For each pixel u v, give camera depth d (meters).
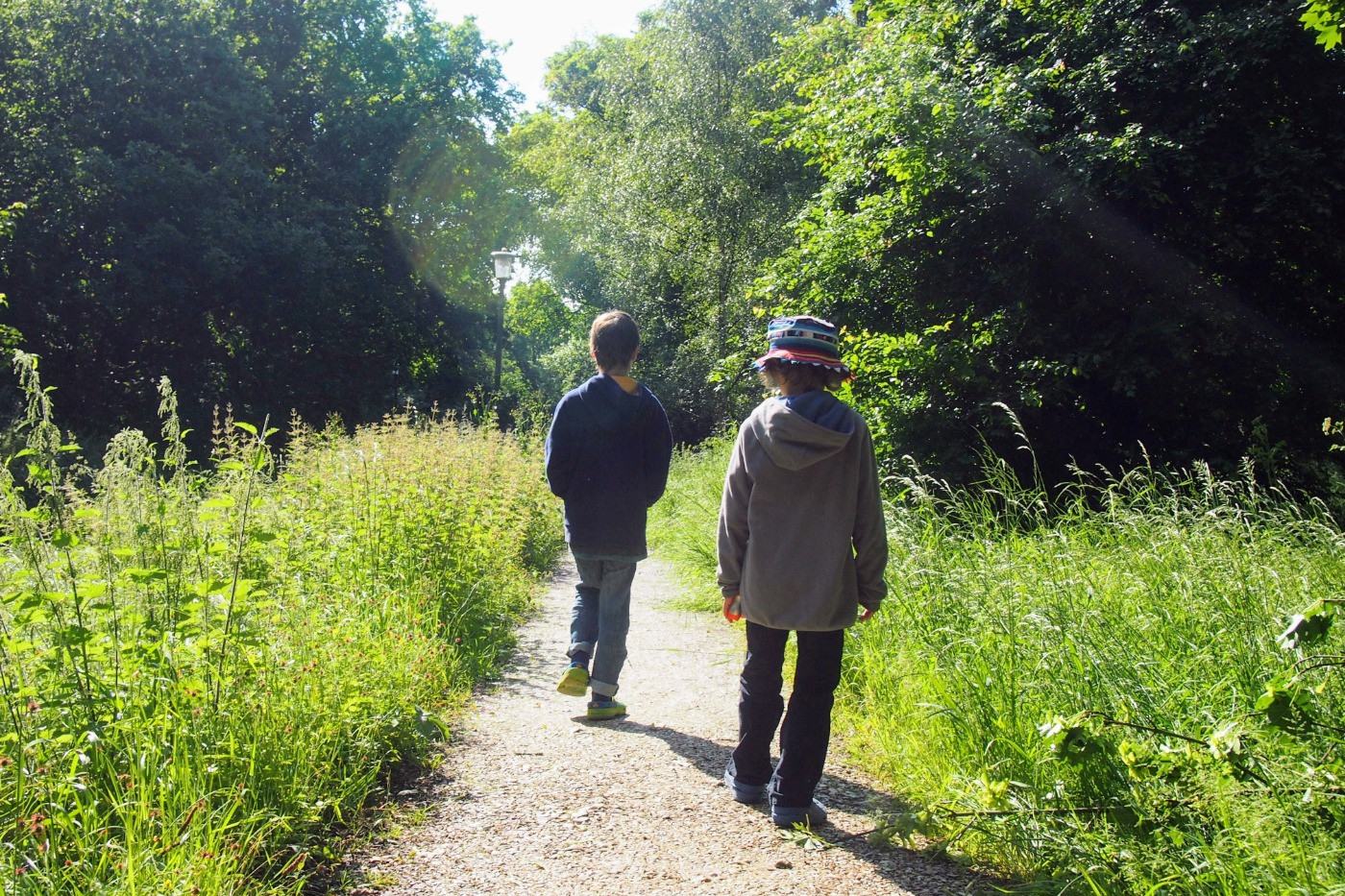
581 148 36.94
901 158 10.47
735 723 4.72
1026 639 3.81
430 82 35.78
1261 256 10.38
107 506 3.70
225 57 26.12
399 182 32.78
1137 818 2.80
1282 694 2.67
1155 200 9.73
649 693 5.30
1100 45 10.60
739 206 27.98
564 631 7.13
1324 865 2.39
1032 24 11.22
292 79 30.75
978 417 10.28
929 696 4.07
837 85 11.87
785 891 2.90
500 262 21.11
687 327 31.23
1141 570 4.57
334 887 2.86
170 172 24.47
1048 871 2.87
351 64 33.31
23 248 23.73
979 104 10.21
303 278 27.20
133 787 2.78
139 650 3.28
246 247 25.53
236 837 2.83
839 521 3.38
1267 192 9.60
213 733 3.23
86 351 26.83
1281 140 9.73
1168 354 10.00
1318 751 2.80
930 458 10.15
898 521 5.70
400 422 10.36
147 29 25.22
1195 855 2.62
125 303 25.19
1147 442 10.80
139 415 27.23
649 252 30.75
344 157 31.67
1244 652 3.46
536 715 4.79
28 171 24.12
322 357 31.11
